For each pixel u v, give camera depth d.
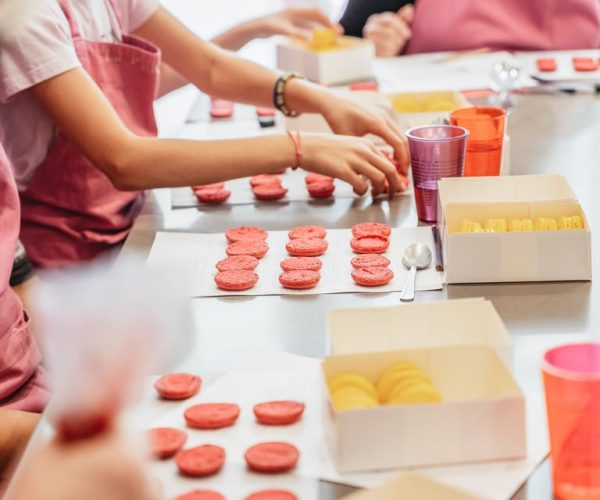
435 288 1.12
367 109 1.67
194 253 1.28
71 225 1.65
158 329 0.49
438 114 1.71
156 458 0.77
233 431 0.81
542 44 2.66
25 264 1.58
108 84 1.68
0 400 1.30
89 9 1.69
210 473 0.74
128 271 0.50
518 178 1.25
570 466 0.68
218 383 0.89
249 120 2.07
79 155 1.63
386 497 0.63
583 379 0.66
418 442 0.74
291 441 0.79
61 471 0.49
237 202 1.51
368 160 1.47
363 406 0.75
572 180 1.50
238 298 1.12
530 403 0.83
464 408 0.73
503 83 2.13
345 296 1.12
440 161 1.32
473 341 0.88
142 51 1.67
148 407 0.86
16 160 1.63
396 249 1.25
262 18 2.41
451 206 1.16
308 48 2.46
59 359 0.48
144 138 1.50
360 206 1.46
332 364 0.80
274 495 0.70
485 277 1.13
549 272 1.12
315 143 1.48
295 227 1.38
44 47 1.47
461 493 0.62
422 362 0.80
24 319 1.39
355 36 2.99
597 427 0.67
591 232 1.19
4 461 1.17
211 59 1.84
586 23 2.65
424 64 2.50
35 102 1.59
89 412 0.50
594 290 1.10
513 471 0.73
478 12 2.71
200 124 2.05
